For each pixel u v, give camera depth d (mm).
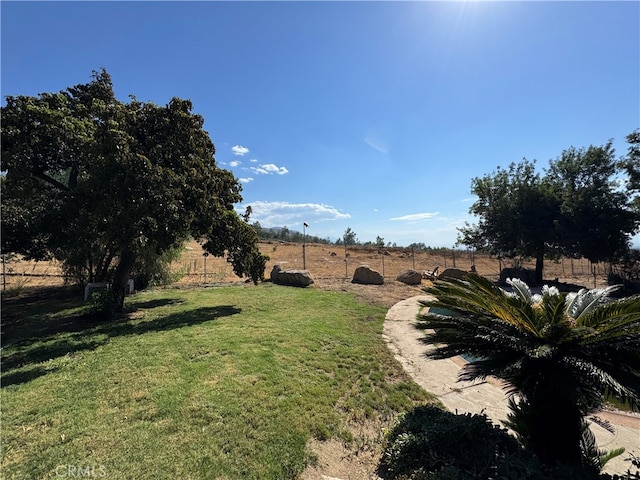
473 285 3781
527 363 3273
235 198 13195
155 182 8602
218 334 7762
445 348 3945
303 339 7586
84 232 9320
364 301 13094
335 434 4184
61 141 9555
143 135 10227
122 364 5977
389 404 5148
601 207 19234
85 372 5641
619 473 3637
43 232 10281
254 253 13258
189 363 5980
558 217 20422
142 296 13562
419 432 3771
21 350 6938
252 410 4418
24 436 3787
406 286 17172
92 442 3678
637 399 2697
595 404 3221
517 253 22594
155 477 3168
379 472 3576
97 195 8266
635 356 2979
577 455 3211
